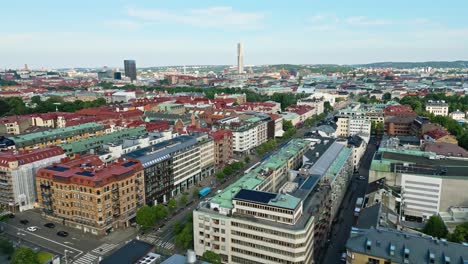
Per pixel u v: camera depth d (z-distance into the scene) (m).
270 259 149.38
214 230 160.50
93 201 189.00
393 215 176.62
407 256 126.38
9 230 195.75
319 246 172.50
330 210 194.88
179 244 171.50
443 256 123.44
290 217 147.38
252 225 150.75
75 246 179.88
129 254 138.75
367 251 131.75
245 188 180.62
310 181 192.25
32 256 150.88
